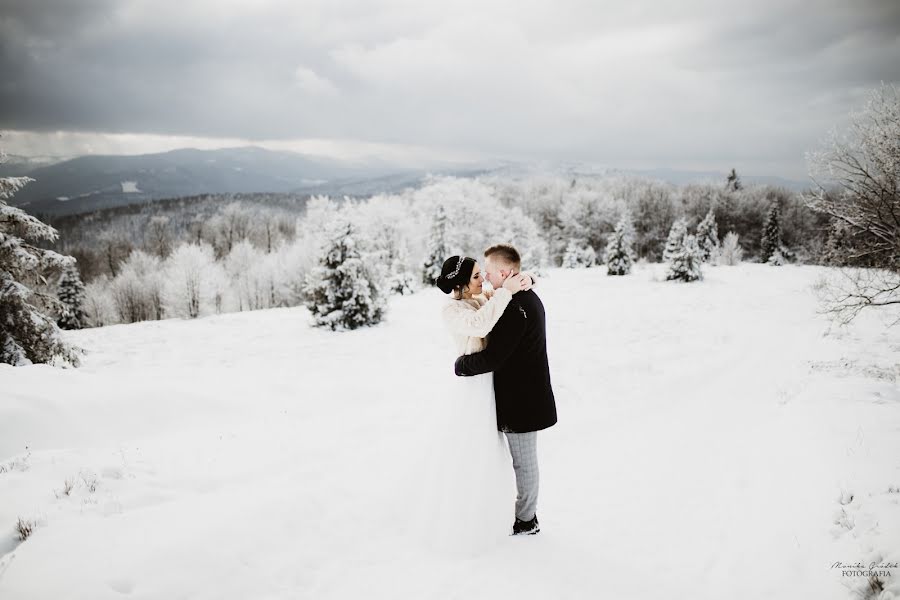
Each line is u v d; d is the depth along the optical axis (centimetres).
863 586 249
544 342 303
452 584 271
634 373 908
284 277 5019
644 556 306
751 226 6725
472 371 290
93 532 287
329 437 536
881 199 873
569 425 618
